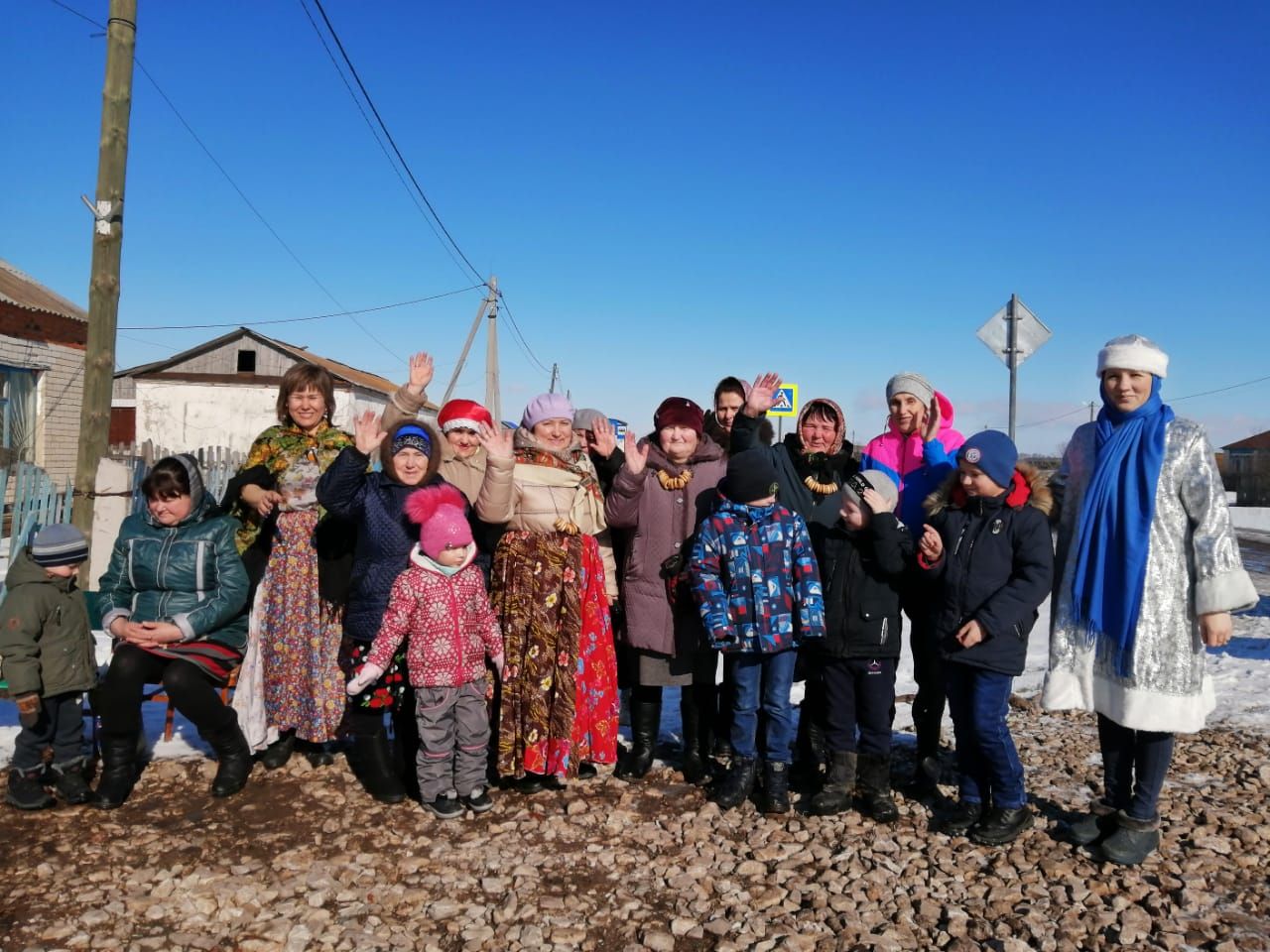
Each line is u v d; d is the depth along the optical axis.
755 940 3.04
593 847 3.68
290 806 3.98
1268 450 57.84
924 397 4.43
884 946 2.99
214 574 4.10
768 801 4.05
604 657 4.29
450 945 2.99
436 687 3.84
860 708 4.06
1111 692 3.48
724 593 4.00
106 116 6.72
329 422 4.55
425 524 3.85
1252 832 3.80
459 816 3.91
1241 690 6.22
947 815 4.04
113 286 6.73
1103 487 3.54
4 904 3.13
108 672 3.87
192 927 3.04
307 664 4.23
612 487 4.32
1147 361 3.47
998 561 3.70
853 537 4.03
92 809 3.90
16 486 7.26
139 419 26.03
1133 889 3.35
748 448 4.45
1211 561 3.31
